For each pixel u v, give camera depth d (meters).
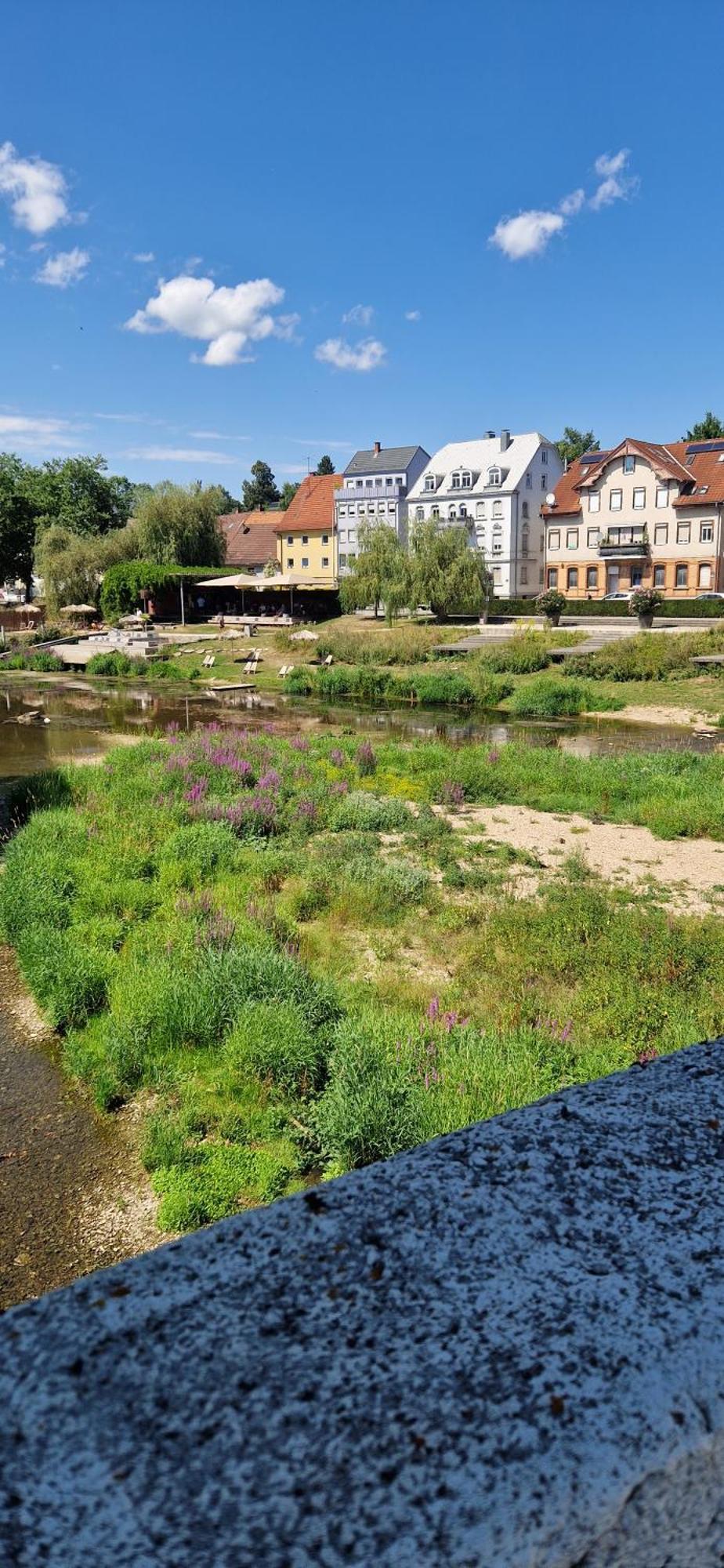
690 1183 0.99
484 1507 0.64
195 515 68.94
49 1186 5.76
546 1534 0.64
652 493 59.97
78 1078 6.96
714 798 15.62
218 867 11.63
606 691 33.25
